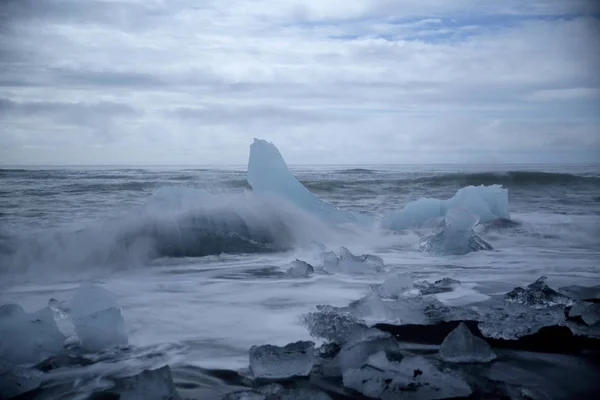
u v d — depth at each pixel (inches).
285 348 103.0
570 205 473.1
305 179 872.9
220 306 151.9
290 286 178.7
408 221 330.3
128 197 548.4
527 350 112.5
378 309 137.2
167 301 158.1
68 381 99.8
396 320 134.8
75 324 116.6
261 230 263.1
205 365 107.0
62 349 114.7
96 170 1270.9
